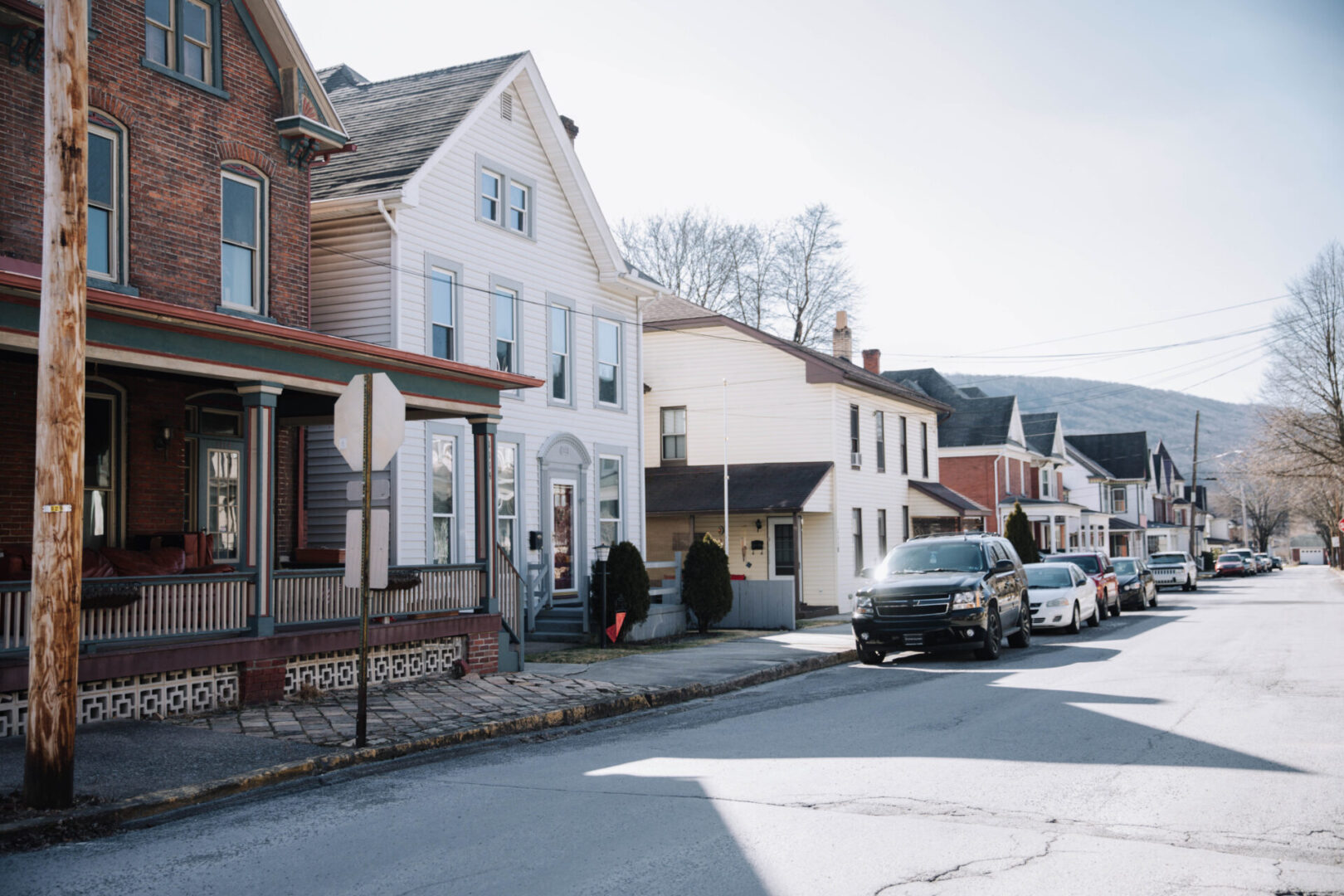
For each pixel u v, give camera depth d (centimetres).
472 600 1556
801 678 1661
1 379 1305
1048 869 589
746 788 810
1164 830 668
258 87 1641
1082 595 2459
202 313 1120
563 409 2308
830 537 3200
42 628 755
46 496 759
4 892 599
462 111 2042
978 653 1833
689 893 557
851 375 3209
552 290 2295
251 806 811
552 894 559
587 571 2348
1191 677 1442
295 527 1816
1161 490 8981
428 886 582
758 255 5394
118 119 1433
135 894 588
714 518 3284
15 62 1303
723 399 3212
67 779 757
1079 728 1045
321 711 1197
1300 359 5506
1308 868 589
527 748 1062
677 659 1780
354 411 1022
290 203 1681
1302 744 942
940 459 4819
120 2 1444
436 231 1962
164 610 1129
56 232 762
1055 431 5922
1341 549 7569
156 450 1527
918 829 679
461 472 1998
